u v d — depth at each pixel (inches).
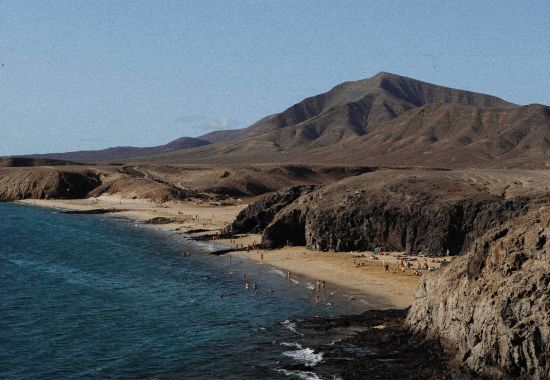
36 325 2719.0
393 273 3636.8
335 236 4507.9
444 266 2439.7
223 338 2539.4
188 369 2215.8
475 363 2006.6
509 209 4010.8
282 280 3582.7
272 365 2229.3
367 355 2260.1
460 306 2155.5
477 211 4180.6
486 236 2203.5
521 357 1875.0
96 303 3110.2
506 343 1902.1
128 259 4402.1
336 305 3004.4
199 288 3437.5
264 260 4229.8
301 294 3238.2
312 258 4215.1
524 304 1909.4
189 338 2546.8
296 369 2181.3
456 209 4217.5
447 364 2113.7
